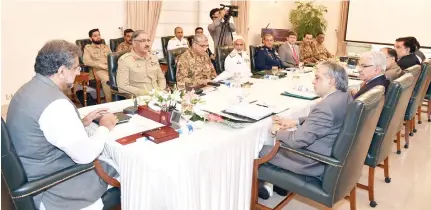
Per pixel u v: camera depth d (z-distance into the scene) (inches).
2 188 59.3
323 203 66.4
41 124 53.6
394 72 117.5
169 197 54.6
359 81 132.0
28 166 55.1
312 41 231.1
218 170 62.3
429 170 117.4
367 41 273.9
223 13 191.3
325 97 69.6
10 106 56.6
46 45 56.8
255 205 77.4
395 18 257.6
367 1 268.4
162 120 69.4
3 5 153.9
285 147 69.4
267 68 173.0
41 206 55.4
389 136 87.2
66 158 59.0
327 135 66.5
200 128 67.9
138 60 115.3
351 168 65.8
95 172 61.3
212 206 62.7
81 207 58.7
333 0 286.0
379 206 92.9
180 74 126.3
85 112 76.3
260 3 265.1
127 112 75.7
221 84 110.7
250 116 74.5
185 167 54.3
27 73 169.0
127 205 59.2
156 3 206.1
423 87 127.5
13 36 160.4
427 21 244.2
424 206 93.7
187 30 232.2
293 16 275.6
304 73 144.5
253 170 74.4
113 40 191.9
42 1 167.9
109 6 195.0
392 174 113.7
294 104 88.9
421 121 174.6
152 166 53.6
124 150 57.2
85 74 161.8
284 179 71.1
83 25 186.4
